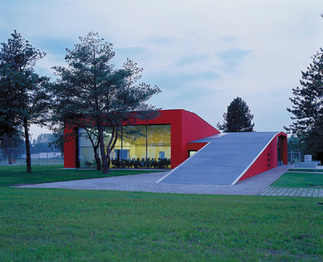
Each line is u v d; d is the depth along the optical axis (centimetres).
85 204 952
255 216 766
